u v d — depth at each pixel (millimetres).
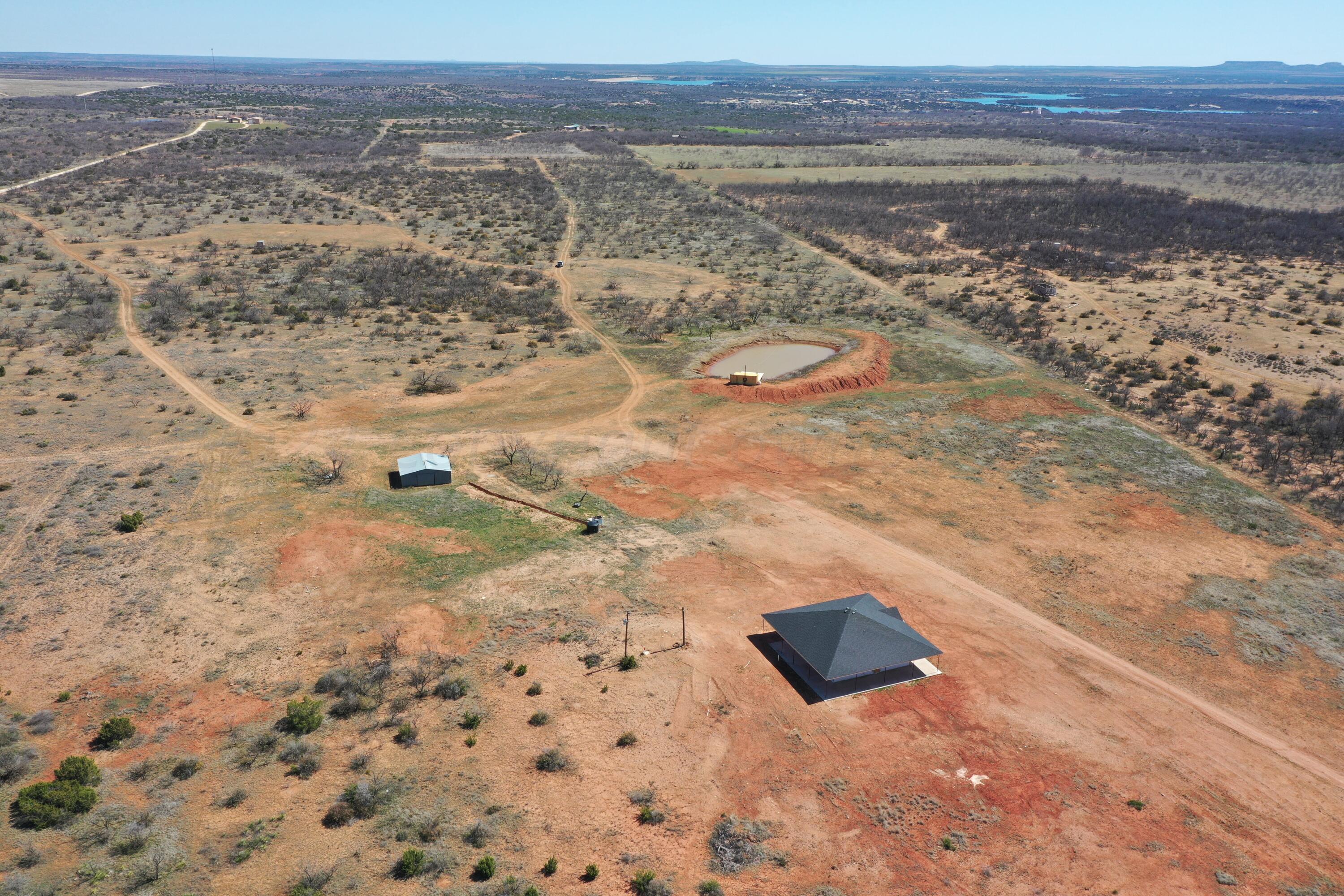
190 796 29297
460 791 30062
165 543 44812
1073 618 41844
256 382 69188
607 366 76250
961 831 29500
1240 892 27547
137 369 71000
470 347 80750
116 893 25438
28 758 30469
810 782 31359
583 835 28547
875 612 38750
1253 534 50125
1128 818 30359
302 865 26672
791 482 55281
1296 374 78000
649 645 38469
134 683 34781
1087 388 73500
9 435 57000
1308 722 35406
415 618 39469
